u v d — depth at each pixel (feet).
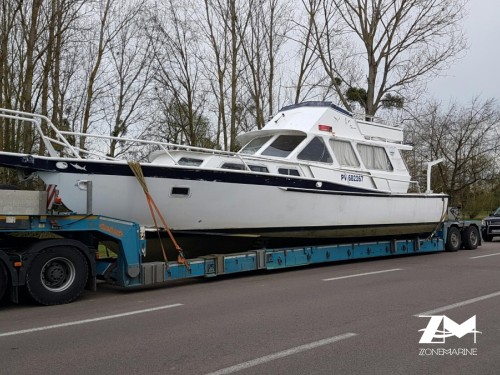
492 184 113.19
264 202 35.65
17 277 25.07
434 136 101.14
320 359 16.61
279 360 16.51
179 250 31.73
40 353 17.48
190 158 34.88
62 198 28.68
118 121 79.61
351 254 42.65
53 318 23.08
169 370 15.62
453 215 55.72
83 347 18.16
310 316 22.68
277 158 37.78
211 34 83.97
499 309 24.04
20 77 60.90
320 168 40.11
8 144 56.80
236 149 62.90
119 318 22.88
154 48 77.71
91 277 28.07
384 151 46.52
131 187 30.58
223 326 20.99
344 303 25.54
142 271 29.66
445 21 72.02
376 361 16.42
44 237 28.37
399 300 26.23
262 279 34.37
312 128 40.68
